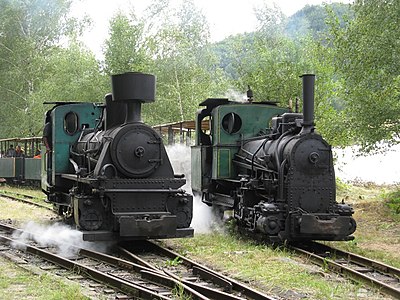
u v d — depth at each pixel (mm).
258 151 12594
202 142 15516
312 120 11602
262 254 10727
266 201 12156
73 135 14062
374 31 16672
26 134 37031
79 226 11031
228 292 7824
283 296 7848
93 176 11172
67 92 34625
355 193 24531
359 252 11102
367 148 18422
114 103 12125
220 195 14227
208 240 12305
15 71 37625
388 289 7887
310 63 24438
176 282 7668
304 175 11391
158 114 33906
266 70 24875
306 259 10336
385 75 16672
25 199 22047
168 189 11320
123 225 10602
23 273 8961
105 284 8242
